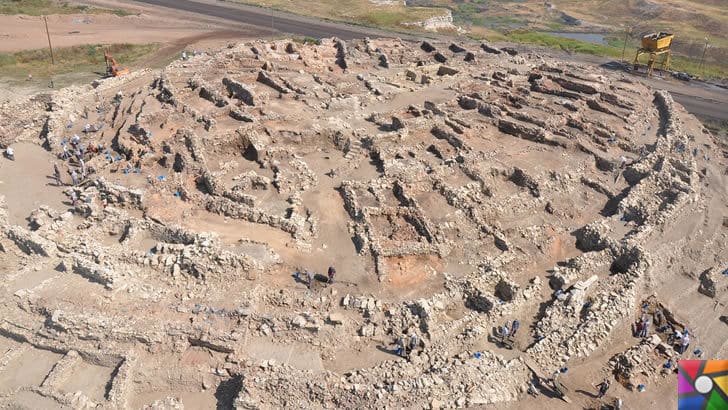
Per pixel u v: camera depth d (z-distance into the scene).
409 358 30.25
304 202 42.59
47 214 39.56
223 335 29.81
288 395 27.89
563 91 68.81
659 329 37.16
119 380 27.94
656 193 48.34
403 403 27.92
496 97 66.06
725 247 45.72
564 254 41.91
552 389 30.66
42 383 28.02
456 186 45.59
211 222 39.75
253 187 44.03
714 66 107.19
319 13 128.38
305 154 50.91
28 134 52.59
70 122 54.41
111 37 97.81
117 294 32.19
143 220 38.47
